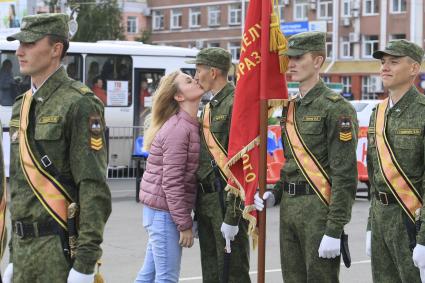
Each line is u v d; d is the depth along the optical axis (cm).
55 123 379
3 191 381
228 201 521
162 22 5775
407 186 462
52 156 381
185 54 1700
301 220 488
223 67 554
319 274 484
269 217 1118
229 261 544
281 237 508
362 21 4656
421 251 438
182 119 531
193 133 534
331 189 477
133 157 1252
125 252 850
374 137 480
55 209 382
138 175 1253
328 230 470
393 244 468
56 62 389
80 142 377
